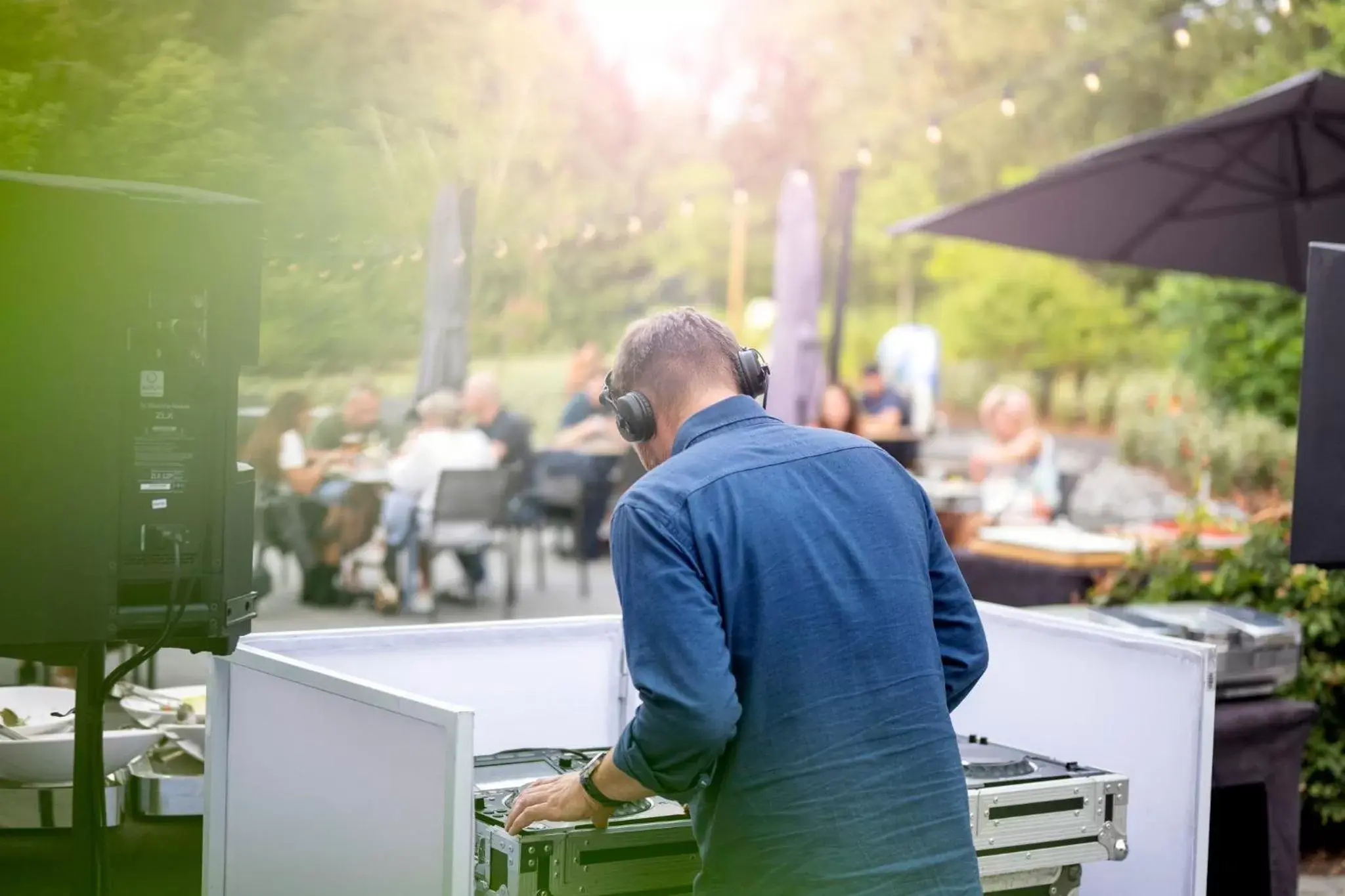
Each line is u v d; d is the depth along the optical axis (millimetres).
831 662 1637
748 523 1641
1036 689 2562
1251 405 9188
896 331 12719
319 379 12445
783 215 8688
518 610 7793
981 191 20750
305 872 1929
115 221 1709
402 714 1717
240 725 2076
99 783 1927
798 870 1603
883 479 1763
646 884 1859
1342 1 10172
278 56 11734
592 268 19016
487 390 8453
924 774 1658
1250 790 3049
